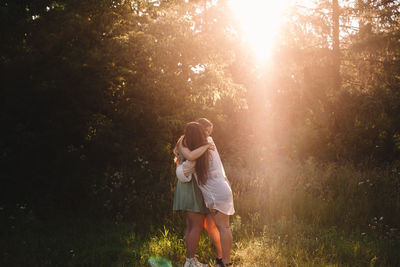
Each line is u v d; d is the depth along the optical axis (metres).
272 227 4.36
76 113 5.34
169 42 5.32
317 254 3.53
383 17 10.05
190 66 6.02
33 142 5.04
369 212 4.83
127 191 5.56
